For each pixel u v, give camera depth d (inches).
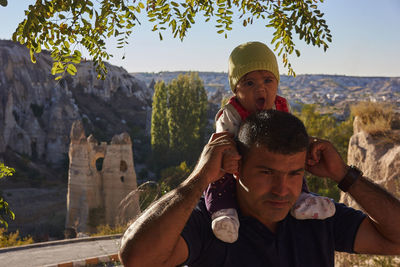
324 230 64.6
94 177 1742.1
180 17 126.6
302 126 57.4
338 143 1166.3
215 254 60.8
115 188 1740.9
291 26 113.7
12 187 3267.7
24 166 3730.3
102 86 5639.8
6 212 205.3
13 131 3964.1
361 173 67.4
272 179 56.1
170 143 3193.9
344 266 242.5
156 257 54.5
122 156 1744.6
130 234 55.9
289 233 63.2
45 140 4151.1
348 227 66.2
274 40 121.6
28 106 4281.5
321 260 63.2
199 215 63.7
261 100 79.5
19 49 4542.3
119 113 5605.3
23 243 703.7
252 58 79.4
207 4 127.6
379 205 64.0
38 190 3324.3
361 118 512.4
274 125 55.4
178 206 55.6
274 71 80.9
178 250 57.6
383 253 66.6
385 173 449.4
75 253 469.7
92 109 5275.6
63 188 3494.1
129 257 54.6
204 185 57.8
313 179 681.0
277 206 56.8
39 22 100.8
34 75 4439.0
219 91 5565.9
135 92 6210.6
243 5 127.5
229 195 63.2
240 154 58.6
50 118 4256.9
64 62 110.0
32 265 433.4
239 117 80.4
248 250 60.9
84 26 112.6
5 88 4121.6
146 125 5157.5
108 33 119.6
